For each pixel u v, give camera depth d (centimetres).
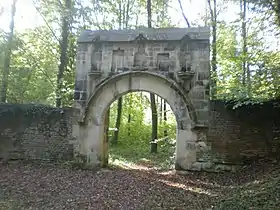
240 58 1240
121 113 2345
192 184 950
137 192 841
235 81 1304
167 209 691
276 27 1112
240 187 817
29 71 1936
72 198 771
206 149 1095
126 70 1173
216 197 777
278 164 968
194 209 687
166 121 2198
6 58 1622
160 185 931
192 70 1127
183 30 1162
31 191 826
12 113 1246
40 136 1223
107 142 1277
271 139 1050
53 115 1220
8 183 903
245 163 1062
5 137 1241
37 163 1205
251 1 1094
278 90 1035
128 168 1289
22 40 1816
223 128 1091
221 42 1744
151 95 1850
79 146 1190
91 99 1191
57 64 2025
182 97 1122
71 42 1720
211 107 1105
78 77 1207
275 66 1004
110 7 1948
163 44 1159
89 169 1162
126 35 1188
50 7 1708
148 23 1756
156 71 1150
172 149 1914
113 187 890
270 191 667
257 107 1069
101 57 1198
